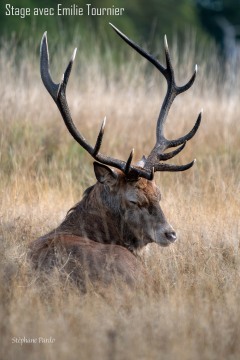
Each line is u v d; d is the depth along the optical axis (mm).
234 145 45062
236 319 22688
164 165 29109
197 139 45094
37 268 25094
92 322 22125
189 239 30375
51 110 46219
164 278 26031
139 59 62656
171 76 30891
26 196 36156
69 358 20141
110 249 25656
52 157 42625
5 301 23703
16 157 41625
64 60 53969
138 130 45969
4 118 44500
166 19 129375
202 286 25906
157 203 27672
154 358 20422
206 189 37219
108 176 27609
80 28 90812
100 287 24000
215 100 51906
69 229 27797
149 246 29156
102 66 55562
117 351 20531
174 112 48344
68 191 38094
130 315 22672
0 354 20453
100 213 27812
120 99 49750
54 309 23109
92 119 46562
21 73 49156
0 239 28766
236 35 145250
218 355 20938
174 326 22000
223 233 31500
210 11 152250
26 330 21484
